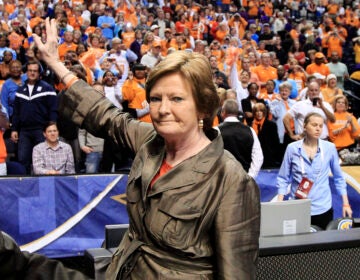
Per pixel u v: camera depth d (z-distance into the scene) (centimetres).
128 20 1628
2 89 796
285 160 479
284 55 1517
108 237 237
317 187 468
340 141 799
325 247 194
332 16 2028
